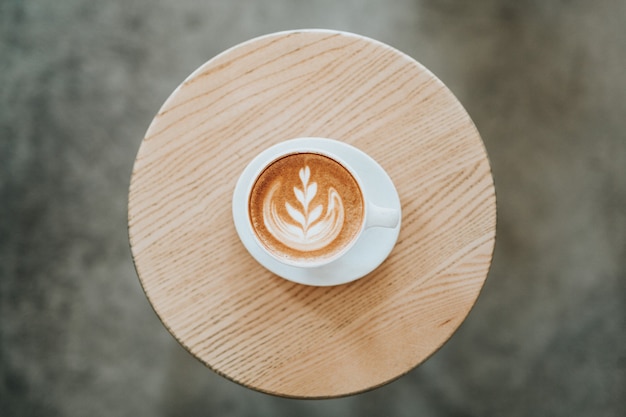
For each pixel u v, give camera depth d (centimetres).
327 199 68
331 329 68
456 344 92
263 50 68
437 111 68
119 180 94
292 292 68
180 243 68
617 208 94
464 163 68
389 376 68
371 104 68
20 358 92
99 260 93
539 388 92
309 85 68
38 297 92
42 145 95
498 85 95
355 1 96
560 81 95
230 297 68
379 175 67
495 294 93
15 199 94
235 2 96
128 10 96
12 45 96
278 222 67
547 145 94
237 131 68
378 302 68
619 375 92
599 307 93
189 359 92
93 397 91
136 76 95
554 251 93
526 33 96
